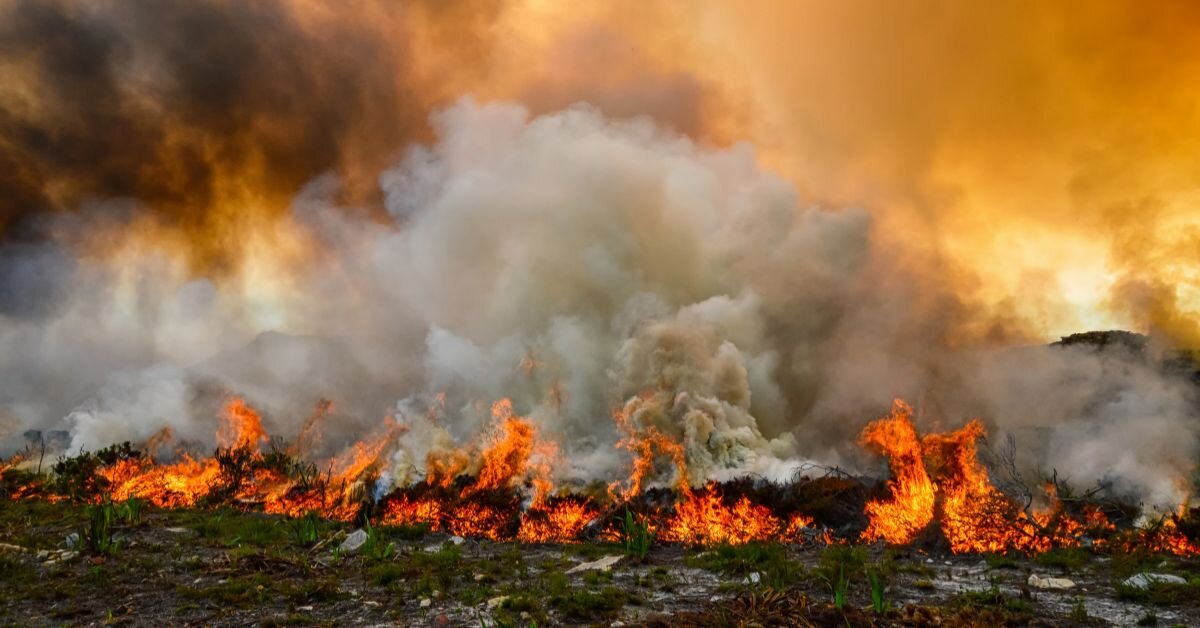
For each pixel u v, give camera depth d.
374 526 12.87
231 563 9.58
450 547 11.02
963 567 9.72
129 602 7.84
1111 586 8.34
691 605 7.68
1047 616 7.03
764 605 7.12
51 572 9.12
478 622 7.05
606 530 13.16
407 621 7.12
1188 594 7.66
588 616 7.21
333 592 8.17
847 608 7.12
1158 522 11.45
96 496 16.83
